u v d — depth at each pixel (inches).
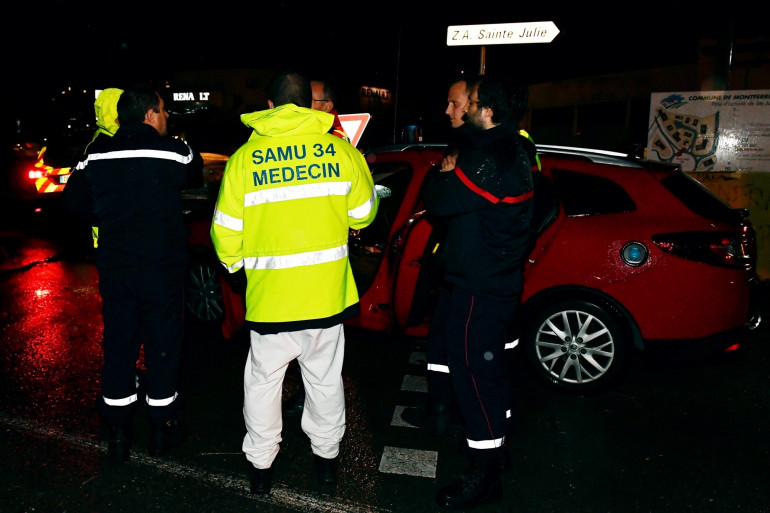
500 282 110.7
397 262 158.4
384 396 159.8
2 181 375.6
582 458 132.1
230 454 130.7
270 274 103.7
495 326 112.0
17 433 136.5
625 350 154.7
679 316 149.9
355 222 112.8
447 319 115.7
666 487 122.1
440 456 132.0
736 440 140.3
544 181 130.8
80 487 117.9
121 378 123.0
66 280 262.2
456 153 110.1
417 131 220.2
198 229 198.8
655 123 277.7
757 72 295.9
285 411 148.3
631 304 151.9
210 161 805.9
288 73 105.6
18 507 111.4
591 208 157.9
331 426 113.8
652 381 171.0
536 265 157.9
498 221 107.9
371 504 115.3
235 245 107.3
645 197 155.6
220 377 169.3
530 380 169.5
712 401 159.5
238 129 1058.7
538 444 137.5
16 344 187.6
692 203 155.0
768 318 223.6
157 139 118.8
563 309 157.4
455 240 111.3
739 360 186.1
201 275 200.7
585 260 154.2
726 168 268.1
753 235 162.2
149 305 120.4
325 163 104.0
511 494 119.5
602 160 162.7
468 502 113.8
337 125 153.7
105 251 118.1
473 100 110.6
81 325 204.8
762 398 161.2
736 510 115.2
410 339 199.6
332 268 105.3
